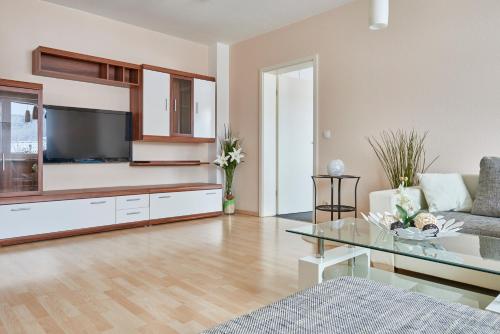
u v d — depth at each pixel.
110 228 4.29
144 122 4.77
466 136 3.37
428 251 1.78
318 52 4.60
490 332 0.82
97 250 3.43
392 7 3.88
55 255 3.25
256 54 5.42
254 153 5.50
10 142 3.70
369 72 4.09
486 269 1.52
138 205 4.53
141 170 5.10
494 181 2.78
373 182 4.09
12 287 2.46
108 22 4.76
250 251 3.40
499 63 3.17
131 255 3.26
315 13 4.58
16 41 4.05
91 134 4.56
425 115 3.64
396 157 3.81
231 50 5.82
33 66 4.13
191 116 5.30
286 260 3.11
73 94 4.45
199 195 5.16
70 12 4.43
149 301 2.24
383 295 1.04
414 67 3.72
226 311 2.11
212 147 5.75
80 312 2.08
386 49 3.94
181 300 2.26
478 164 3.30
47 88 4.25
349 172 4.31
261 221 5.01
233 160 5.45
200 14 4.63
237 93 5.73
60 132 4.30
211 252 3.37
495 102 3.19
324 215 4.59
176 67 5.47
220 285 2.52
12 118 3.71
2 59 3.96
